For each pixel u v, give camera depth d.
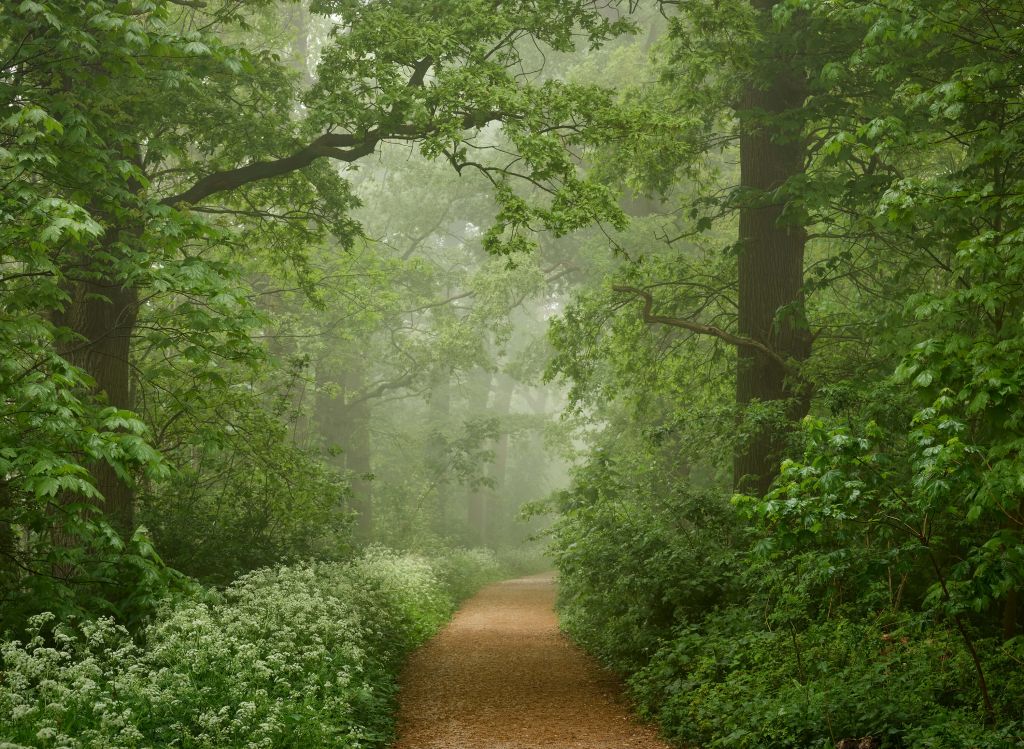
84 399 10.05
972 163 10.85
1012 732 6.32
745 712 8.11
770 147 15.49
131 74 10.34
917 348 7.45
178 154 12.84
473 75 12.91
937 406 6.75
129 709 6.18
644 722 10.02
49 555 8.30
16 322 8.38
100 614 8.91
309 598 11.02
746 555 11.73
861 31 12.91
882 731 6.90
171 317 10.88
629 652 13.04
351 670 10.23
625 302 18.31
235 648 8.81
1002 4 9.10
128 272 9.99
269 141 13.92
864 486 7.05
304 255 17.06
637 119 13.35
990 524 9.95
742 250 15.27
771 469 13.61
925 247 12.65
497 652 16.03
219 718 6.60
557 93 13.40
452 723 10.11
